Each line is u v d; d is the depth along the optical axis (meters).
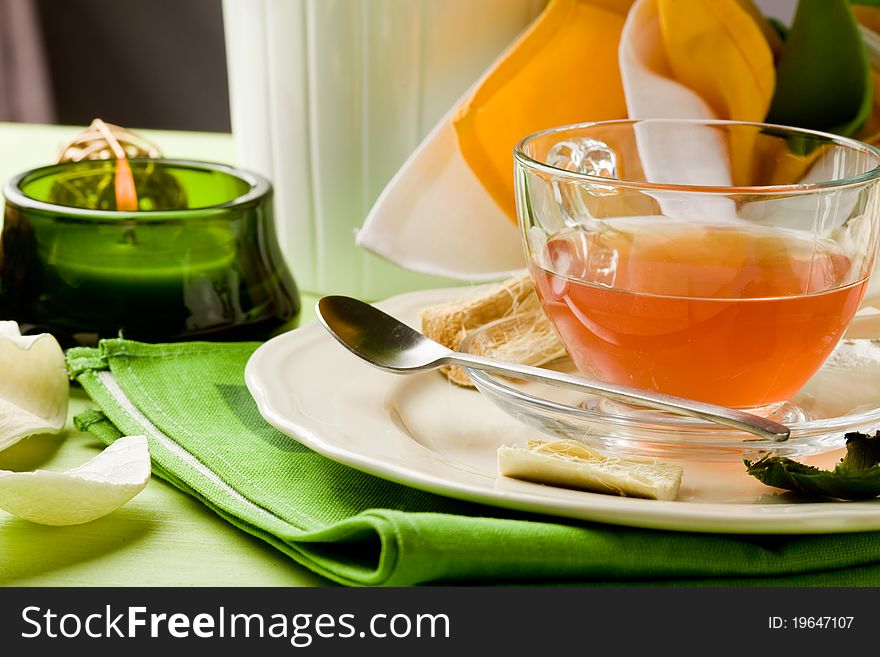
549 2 0.80
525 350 0.69
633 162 0.69
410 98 0.81
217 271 0.74
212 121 1.89
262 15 0.82
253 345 0.73
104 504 0.54
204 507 0.57
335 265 0.88
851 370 0.68
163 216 0.71
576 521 0.50
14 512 0.52
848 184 0.56
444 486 0.50
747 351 0.57
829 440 0.55
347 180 0.84
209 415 0.64
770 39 0.82
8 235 0.74
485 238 0.83
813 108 0.81
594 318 0.59
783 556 0.48
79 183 0.83
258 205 0.76
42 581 0.49
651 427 0.55
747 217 0.56
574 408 0.56
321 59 0.81
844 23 0.78
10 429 0.61
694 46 0.76
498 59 0.78
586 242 0.59
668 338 0.57
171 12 1.84
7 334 0.65
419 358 0.64
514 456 0.54
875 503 0.50
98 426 0.64
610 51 0.78
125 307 0.72
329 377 0.66
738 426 0.52
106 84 1.90
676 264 0.56
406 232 0.82
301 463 0.58
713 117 0.76
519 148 0.62
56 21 1.86
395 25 0.79
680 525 0.48
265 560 0.52
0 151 1.18
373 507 0.53
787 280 0.56
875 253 0.61
